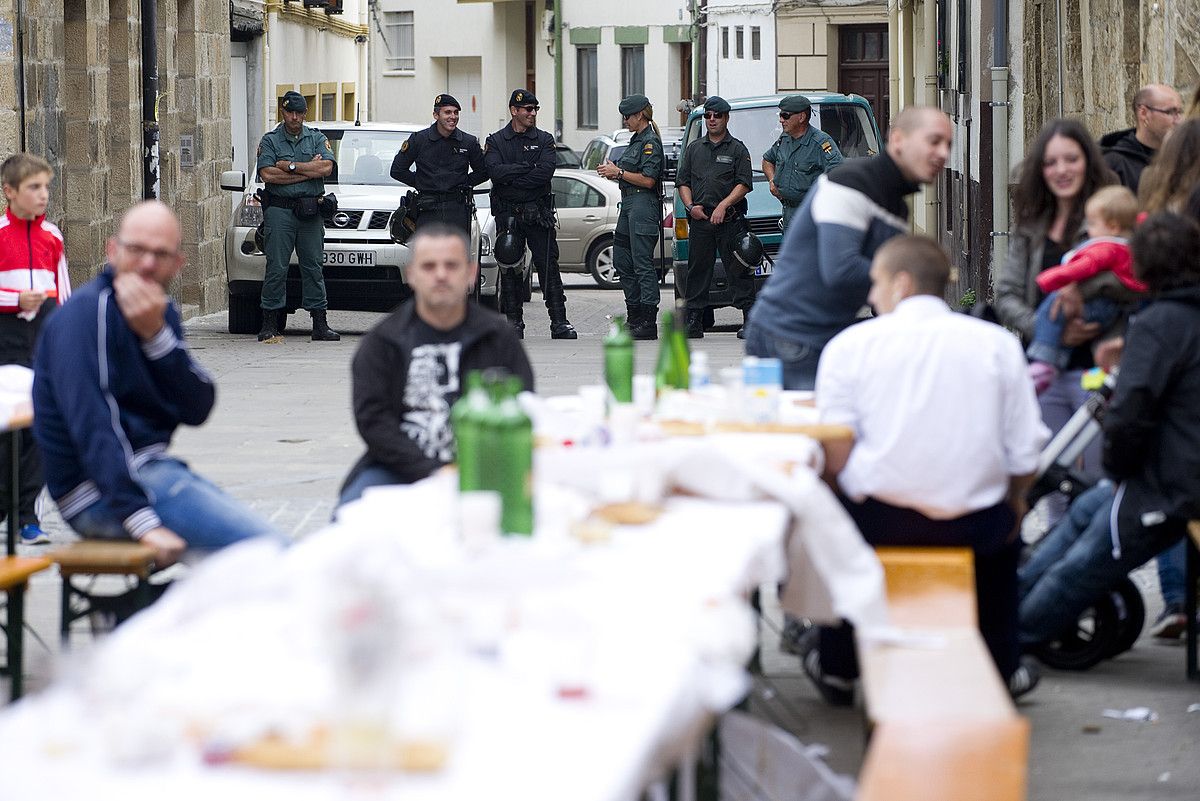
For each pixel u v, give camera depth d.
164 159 45.00
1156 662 14.72
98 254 38.19
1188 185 15.23
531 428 9.09
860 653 10.44
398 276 38.56
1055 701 13.71
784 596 11.13
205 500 12.66
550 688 6.73
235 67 58.31
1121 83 25.59
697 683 7.10
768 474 10.36
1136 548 13.52
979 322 12.44
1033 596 14.00
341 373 31.91
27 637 15.09
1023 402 12.33
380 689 5.77
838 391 12.41
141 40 41.62
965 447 12.18
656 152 37.12
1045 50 34.47
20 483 18.28
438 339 13.26
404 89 115.94
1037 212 15.71
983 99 40.16
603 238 53.28
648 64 102.94
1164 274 13.22
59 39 35.28
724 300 37.44
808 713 13.40
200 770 5.98
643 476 10.18
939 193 57.78
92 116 37.62
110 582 16.97
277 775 5.94
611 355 12.77
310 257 37.56
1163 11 21.69
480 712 6.54
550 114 108.25
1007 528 12.55
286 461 23.00
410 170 36.81
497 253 37.34
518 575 8.11
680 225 38.28
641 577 8.38
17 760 6.06
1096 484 14.70
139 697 6.41
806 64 84.69
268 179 36.91
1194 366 13.16
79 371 12.37
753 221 40.34
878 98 84.31
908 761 8.89
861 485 12.36
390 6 115.75
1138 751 12.52
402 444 13.04
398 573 6.88
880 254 12.56
